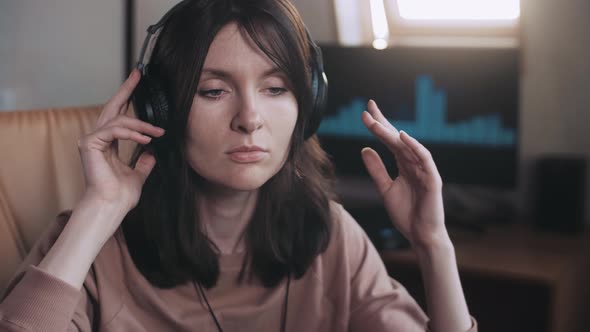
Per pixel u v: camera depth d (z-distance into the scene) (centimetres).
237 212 102
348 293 108
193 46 87
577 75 228
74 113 138
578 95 229
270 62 88
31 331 84
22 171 130
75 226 91
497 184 228
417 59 229
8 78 244
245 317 103
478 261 200
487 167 228
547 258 203
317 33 253
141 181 97
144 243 100
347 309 108
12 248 125
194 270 100
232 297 103
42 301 86
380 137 99
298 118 95
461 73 226
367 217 226
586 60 226
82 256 90
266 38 88
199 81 88
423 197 99
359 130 237
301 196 106
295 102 93
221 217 102
